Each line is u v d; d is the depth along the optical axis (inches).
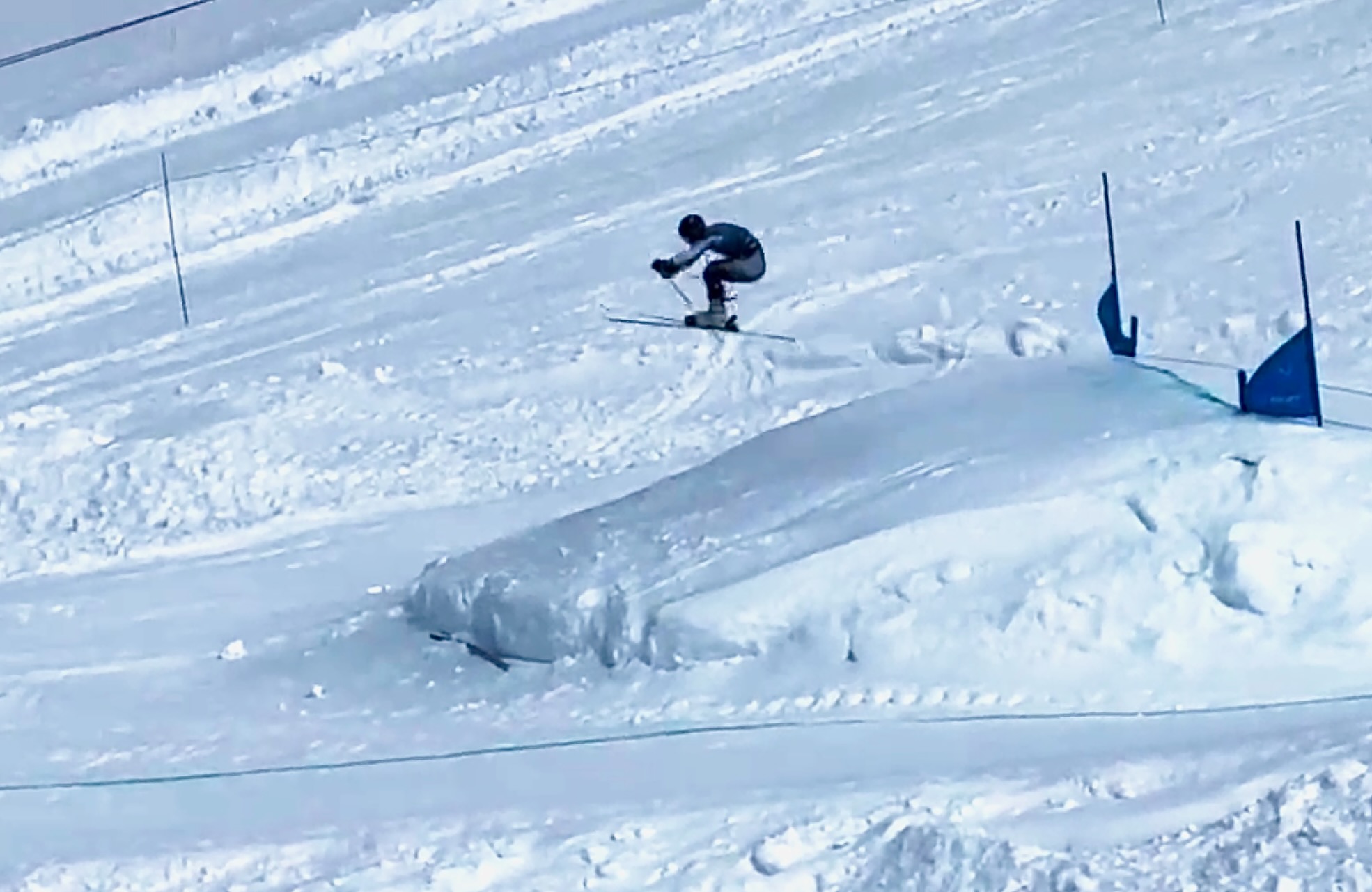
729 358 1553.9
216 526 1368.1
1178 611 858.8
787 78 2347.4
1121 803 692.7
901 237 1793.8
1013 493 905.5
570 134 2292.1
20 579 1301.7
